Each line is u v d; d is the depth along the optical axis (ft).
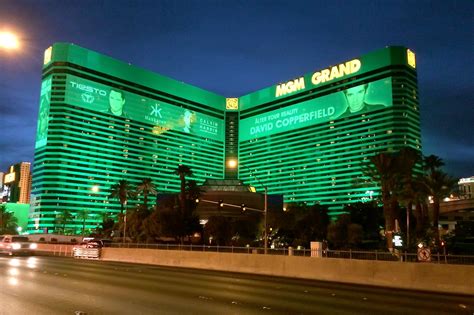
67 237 407.23
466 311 47.21
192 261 118.62
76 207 583.99
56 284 60.39
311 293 60.34
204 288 61.41
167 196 367.66
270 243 282.97
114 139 643.04
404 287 76.28
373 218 319.27
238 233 273.95
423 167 211.00
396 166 182.70
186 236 263.70
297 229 288.10
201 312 40.52
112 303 44.62
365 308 47.11
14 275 72.23
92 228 586.04
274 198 378.12
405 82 589.73
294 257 95.04
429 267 75.05
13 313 38.22
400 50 599.98
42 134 595.47
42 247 201.46
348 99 640.58
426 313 44.96
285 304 47.93
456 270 71.97
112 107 646.33
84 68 619.67
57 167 577.02
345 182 618.03
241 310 42.39
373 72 615.16
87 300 46.29
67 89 596.70
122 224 310.86
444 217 399.44
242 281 75.72
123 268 99.96
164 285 63.72
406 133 572.10
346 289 68.69
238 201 353.92
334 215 620.90
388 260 87.61
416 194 199.52
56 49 607.37
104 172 622.13
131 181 652.07
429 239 194.39
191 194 271.90
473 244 231.30
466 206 375.45
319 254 98.32
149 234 255.70
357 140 614.75
